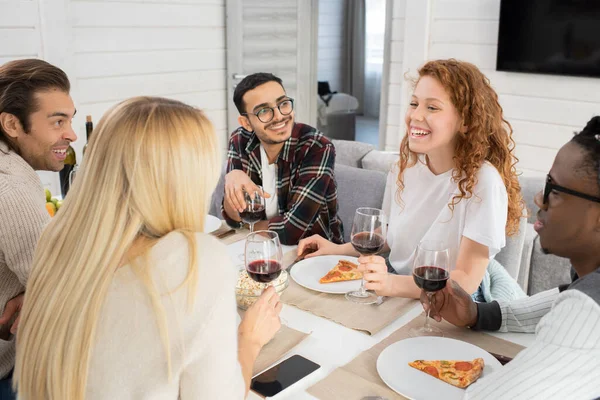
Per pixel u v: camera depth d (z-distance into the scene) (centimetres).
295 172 218
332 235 224
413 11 441
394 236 196
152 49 435
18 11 352
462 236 172
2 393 148
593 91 381
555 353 88
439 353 126
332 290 159
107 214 89
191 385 89
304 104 518
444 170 183
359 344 133
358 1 834
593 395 87
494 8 408
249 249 134
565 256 102
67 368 87
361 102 889
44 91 152
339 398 112
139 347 86
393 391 114
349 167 279
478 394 95
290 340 133
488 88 175
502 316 141
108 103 417
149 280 86
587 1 362
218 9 474
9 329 152
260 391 114
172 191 92
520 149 421
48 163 162
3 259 147
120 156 89
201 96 479
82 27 390
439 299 141
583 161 92
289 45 497
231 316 91
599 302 86
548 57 387
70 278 89
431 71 172
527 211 214
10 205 142
